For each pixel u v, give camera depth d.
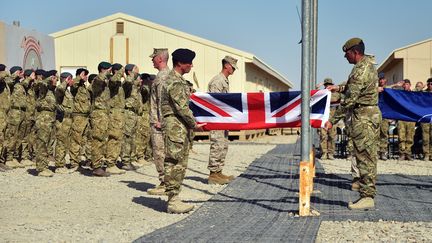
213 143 11.77
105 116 12.89
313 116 9.46
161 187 10.36
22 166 14.24
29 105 14.54
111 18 27.97
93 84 12.79
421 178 12.70
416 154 18.06
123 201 9.66
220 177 11.84
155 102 10.15
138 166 15.04
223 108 9.82
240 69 27.95
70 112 13.45
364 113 8.77
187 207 8.59
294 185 11.43
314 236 6.82
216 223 7.67
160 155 10.23
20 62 18.14
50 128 12.73
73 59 28.20
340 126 18.58
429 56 30.28
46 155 12.73
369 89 8.73
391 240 6.68
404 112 12.06
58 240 6.73
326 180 12.27
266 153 20.09
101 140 12.83
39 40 19.98
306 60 8.00
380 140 17.38
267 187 11.14
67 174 13.15
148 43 27.91
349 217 8.11
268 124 9.70
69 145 13.62
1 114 13.36
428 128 17.06
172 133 8.38
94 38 28.08
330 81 15.45
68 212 8.64
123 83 14.13
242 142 28.22
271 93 9.63
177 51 8.31
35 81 13.34
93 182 11.91
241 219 7.96
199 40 27.89
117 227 7.54
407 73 30.42
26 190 10.72
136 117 14.47
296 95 9.59
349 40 8.87
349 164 15.93
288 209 8.74
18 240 6.73
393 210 8.68
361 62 8.80
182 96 8.18
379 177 12.88
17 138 14.12
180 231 7.13
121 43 27.88
